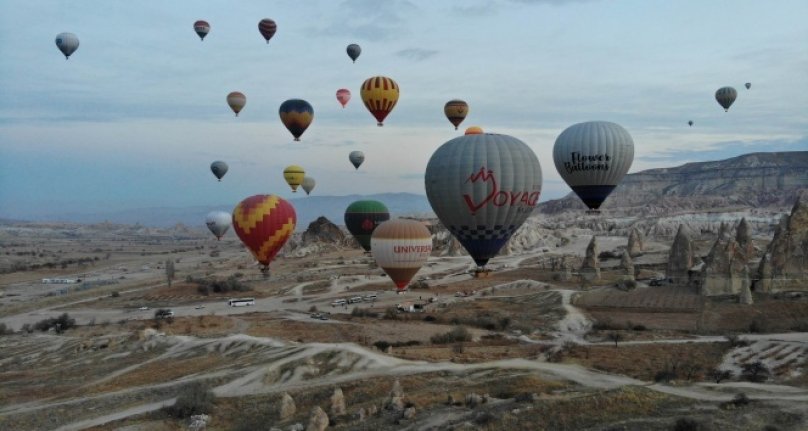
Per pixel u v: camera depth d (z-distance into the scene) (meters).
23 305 150.12
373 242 88.31
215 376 66.06
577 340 84.88
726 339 78.69
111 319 124.88
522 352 75.44
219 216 155.25
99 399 61.94
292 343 79.56
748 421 41.34
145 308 136.38
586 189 84.31
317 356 68.81
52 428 55.03
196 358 78.19
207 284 161.00
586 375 59.00
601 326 93.25
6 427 55.66
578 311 105.56
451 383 58.09
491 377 58.94
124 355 85.00
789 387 51.22
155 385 66.50
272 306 133.88
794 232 103.56
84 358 85.62
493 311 111.69
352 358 67.75
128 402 60.72
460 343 83.88
